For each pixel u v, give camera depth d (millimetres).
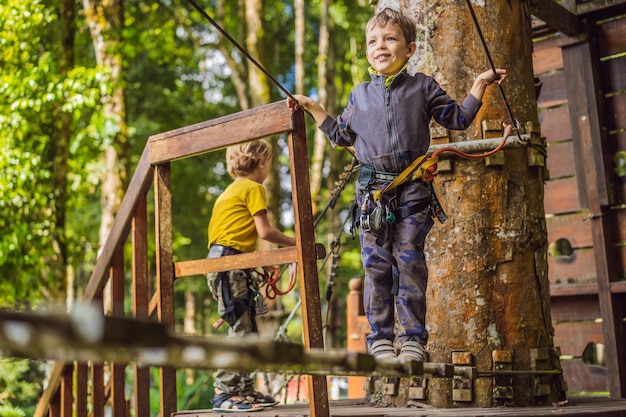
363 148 3863
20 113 10633
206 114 21391
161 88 20594
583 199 6906
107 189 12602
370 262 3832
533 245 4812
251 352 1805
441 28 4902
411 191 3764
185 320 25812
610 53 6910
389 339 3809
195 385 10742
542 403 4617
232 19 20703
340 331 23500
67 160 11633
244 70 18156
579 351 7012
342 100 21953
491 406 4480
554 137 7285
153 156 4504
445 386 4547
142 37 13984
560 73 7285
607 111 6953
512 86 4895
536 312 4746
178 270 4402
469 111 3764
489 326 4617
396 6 5066
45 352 1704
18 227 10750
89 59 15336
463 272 4668
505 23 4957
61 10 11898
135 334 1529
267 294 4906
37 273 11375
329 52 20734
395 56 3850
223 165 22406
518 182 4809
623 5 6652
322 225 23109
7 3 10367
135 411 4648
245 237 4789
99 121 11562
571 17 6828
